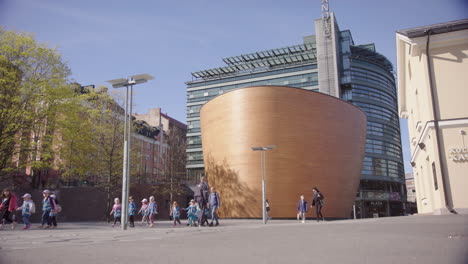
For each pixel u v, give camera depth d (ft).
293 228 34.37
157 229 46.37
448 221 32.78
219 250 16.26
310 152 99.45
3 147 79.15
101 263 12.61
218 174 104.47
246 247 17.31
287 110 99.40
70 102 89.25
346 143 107.24
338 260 12.15
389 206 279.90
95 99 112.16
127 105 49.29
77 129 91.50
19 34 84.69
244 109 101.09
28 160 85.76
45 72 86.22
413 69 72.69
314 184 98.58
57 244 21.52
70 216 118.21
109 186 106.11
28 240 26.50
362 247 15.44
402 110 100.01
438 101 59.16
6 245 21.26
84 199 120.67
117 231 41.32
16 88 80.07
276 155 97.45
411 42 61.41
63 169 100.58
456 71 59.21
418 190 90.48
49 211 57.11
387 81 304.30
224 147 103.65
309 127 100.37
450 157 56.85
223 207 102.78
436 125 58.23
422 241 16.72
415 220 37.68
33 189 113.39
